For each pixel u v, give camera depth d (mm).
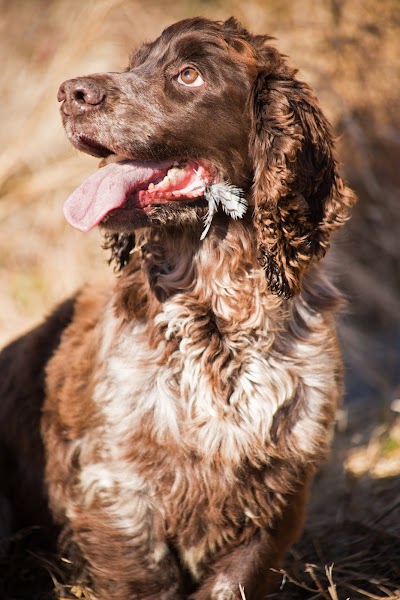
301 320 5855
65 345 6469
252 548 5883
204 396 5656
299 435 5727
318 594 6258
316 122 5855
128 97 5629
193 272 5852
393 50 12703
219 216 5754
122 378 5742
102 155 5867
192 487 5676
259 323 5734
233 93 5727
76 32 12492
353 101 12398
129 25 13398
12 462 6719
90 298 6754
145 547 5762
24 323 11062
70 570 6461
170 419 5629
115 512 5730
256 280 5789
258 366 5699
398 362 10695
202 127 5691
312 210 5844
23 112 13312
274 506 5805
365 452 8633
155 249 5922
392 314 11453
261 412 5652
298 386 5750
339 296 6090
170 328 5730
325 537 7141
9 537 6676
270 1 13070
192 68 5695
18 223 12516
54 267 11938
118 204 5430
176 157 5723
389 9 12789
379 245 11922
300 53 12570
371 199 12078
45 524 6582
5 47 14633
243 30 6070
